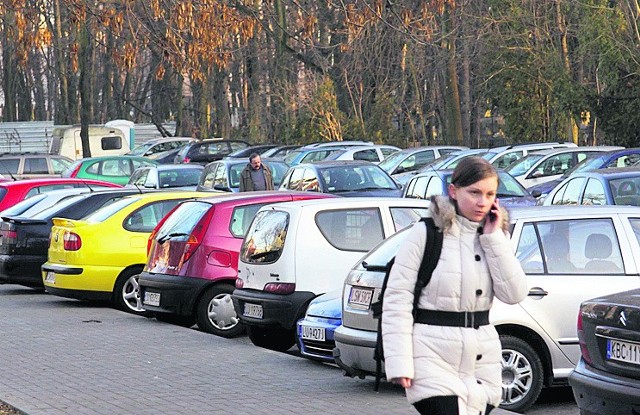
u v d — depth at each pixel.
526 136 55.56
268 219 14.85
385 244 11.94
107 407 10.95
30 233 21.67
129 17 25.97
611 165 30.45
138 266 19.48
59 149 66.88
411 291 6.52
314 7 60.78
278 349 15.47
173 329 16.95
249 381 12.44
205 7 26.11
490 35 54.34
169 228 17.33
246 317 14.70
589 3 48.00
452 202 6.54
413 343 6.54
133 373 12.97
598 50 48.16
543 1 52.78
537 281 11.53
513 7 53.16
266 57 71.31
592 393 9.33
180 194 19.98
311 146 48.22
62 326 17.38
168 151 61.19
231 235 16.80
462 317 6.54
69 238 19.39
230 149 57.28
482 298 6.55
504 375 11.41
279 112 66.00
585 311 9.62
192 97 97.56
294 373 12.99
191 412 10.68
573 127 56.62
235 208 16.91
